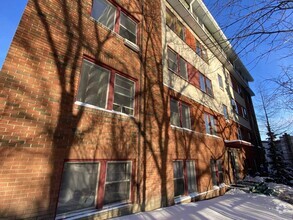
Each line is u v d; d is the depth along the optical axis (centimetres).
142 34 903
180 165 945
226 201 845
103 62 670
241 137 2028
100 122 601
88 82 621
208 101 1400
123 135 665
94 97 628
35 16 510
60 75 527
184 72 1204
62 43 555
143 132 754
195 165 1047
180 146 951
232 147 1603
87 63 633
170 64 1084
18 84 439
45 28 524
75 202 498
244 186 1355
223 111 1695
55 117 489
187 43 1335
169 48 1103
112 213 561
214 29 1725
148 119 798
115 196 600
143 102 798
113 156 610
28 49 475
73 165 517
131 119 717
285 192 1345
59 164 468
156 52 969
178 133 966
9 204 373
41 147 445
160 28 1059
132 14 883
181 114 1055
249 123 2536
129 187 653
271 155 2425
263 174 2272
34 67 476
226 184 1352
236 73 2295
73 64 568
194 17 1505
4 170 382
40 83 478
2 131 395
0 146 387
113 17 791
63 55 548
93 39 656
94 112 593
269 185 1588
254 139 2552
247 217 583
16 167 398
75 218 477
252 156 2269
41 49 501
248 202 840
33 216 399
